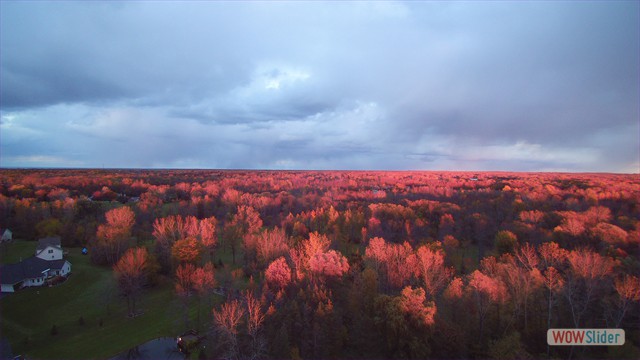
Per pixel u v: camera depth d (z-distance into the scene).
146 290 65.19
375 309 45.69
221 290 62.16
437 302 51.53
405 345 42.19
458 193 152.75
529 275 50.75
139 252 64.50
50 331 51.56
